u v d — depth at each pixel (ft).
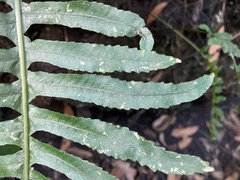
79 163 0.37
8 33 0.38
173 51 0.56
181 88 0.36
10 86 0.38
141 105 0.37
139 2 0.54
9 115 0.53
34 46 0.38
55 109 0.55
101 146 0.37
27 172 0.38
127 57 0.37
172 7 0.55
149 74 0.56
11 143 0.38
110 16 0.38
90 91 0.37
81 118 0.37
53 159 0.38
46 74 0.38
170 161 0.36
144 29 0.37
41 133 0.55
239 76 0.51
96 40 0.53
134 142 0.36
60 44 0.38
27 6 0.39
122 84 0.37
